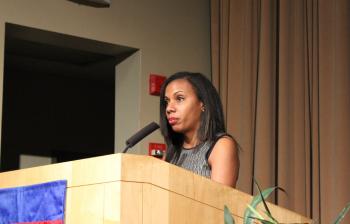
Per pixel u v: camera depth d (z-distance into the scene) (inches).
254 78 384.5
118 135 388.2
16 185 169.9
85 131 620.4
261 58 374.6
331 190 329.7
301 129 352.2
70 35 353.7
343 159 327.0
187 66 398.3
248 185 371.2
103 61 538.3
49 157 596.1
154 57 384.8
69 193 149.9
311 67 352.5
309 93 353.4
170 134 219.1
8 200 169.5
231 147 199.5
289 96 360.8
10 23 334.6
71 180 150.2
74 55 521.0
